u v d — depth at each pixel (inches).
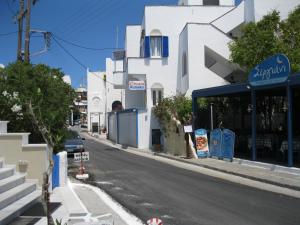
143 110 1537.9
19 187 454.9
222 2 1723.7
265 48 1052.5
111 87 2974.9
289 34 1058.7
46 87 765.3
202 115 1192.2
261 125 1198.9
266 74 788.6
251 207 467.2
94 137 2674.7
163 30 1553.9
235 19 1438.2
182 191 579.5
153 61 1544.0
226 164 900.6
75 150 1246.9
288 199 520.4
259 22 1099.3
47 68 813.9
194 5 1561.3
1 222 343.0
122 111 1823.3
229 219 409.4
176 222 399.2
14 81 724.0
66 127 776.9
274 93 1018.7
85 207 470.6
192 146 1071.0
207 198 524.7
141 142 1536.7
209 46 1360.7
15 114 645.9
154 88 1540.4
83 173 748.6
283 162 832.9
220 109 1215.6
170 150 1262.3
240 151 1095.6
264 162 839.1
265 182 667.4
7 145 525.3
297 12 1089.4
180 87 1523.1
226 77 1413.6
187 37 1363.2
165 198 526.6
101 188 611.5
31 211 418.3
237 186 628.7
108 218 268.1
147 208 466.3
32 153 524.4
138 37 1831.9
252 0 1317.7
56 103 757.3
